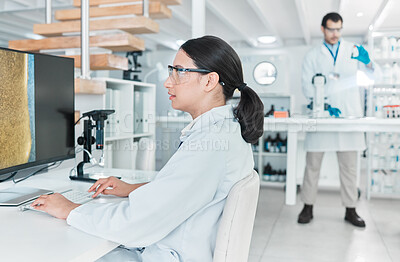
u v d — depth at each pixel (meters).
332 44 3.31
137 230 0.91
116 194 1.30
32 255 0.80
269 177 5.13
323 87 3.13
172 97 1.09
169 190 0.91
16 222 1.03
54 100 1.50
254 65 3.64
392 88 4.44
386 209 3.81
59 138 1.54
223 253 0.92
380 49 4.45
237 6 5.88
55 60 1.50
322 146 3.14
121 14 3.48
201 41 1.04
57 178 1.66
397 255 2.59
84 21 2.58
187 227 0.96
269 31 7.50
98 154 2.39
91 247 0.86
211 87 1.04
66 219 1.03
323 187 4.88
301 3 4.93
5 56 1.22
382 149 4.31
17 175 1.65
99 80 2.55
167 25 6.90
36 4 4.71
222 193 0.97
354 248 2.72
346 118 2.79
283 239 2.90
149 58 8.73
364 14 6.14
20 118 1.30
